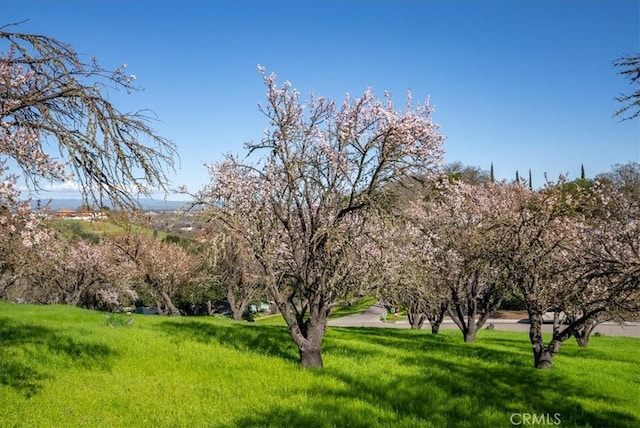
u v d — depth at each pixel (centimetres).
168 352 1462
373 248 1495
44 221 949
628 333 3825
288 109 1410
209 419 922
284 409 993
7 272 3194
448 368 1504
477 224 2217
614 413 1163
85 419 883
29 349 1335
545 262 1636
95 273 4256
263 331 2053
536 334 1664
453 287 2269
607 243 1580
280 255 1552
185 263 4275
